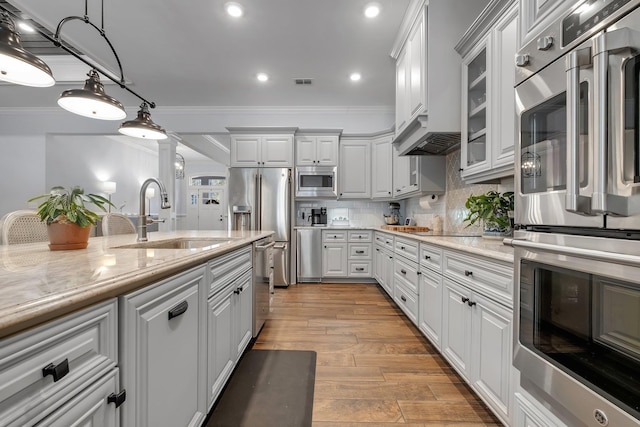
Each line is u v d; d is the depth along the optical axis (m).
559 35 0.84
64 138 4.94
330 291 3.73
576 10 0.79
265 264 2.55
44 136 4.42
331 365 1.90
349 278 4.19
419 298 2.23
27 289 0.60
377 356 2.02
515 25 1.52
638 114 0.65
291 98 3.99
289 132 4.12
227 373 1.53
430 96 2.11
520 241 1.00
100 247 1.40
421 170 3.10
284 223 4.01
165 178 4.38
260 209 4.02
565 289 0.85
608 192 0.67
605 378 0.72
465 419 1.41
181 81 3.47
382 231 3.48
